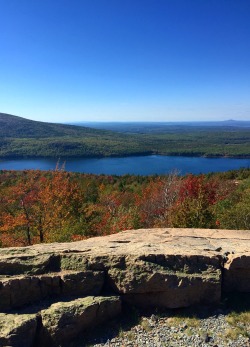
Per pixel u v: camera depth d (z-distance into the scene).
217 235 14.09
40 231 26.11
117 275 10.70
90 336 9.62
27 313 9.61
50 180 31.97
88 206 32.38
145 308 10.68
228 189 39.84
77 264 10.91
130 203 40.78
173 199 32.59
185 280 10.55
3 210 30.02
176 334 9.58
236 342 9.13
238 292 11.18
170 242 12.69
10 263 10.52
